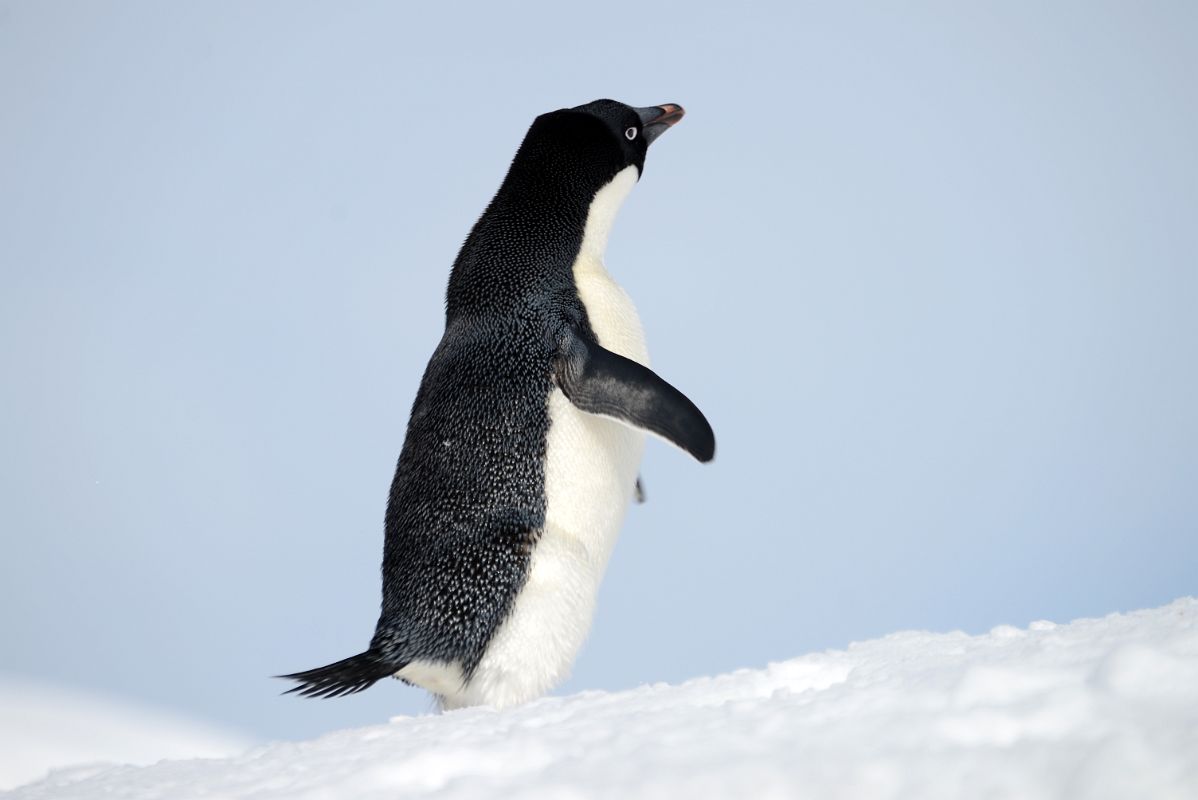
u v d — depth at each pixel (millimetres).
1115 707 7719
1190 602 11484
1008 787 7059
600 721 9773
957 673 9164
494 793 8195
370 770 9141
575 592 16328
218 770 10578
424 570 16281
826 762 7770
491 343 17344
